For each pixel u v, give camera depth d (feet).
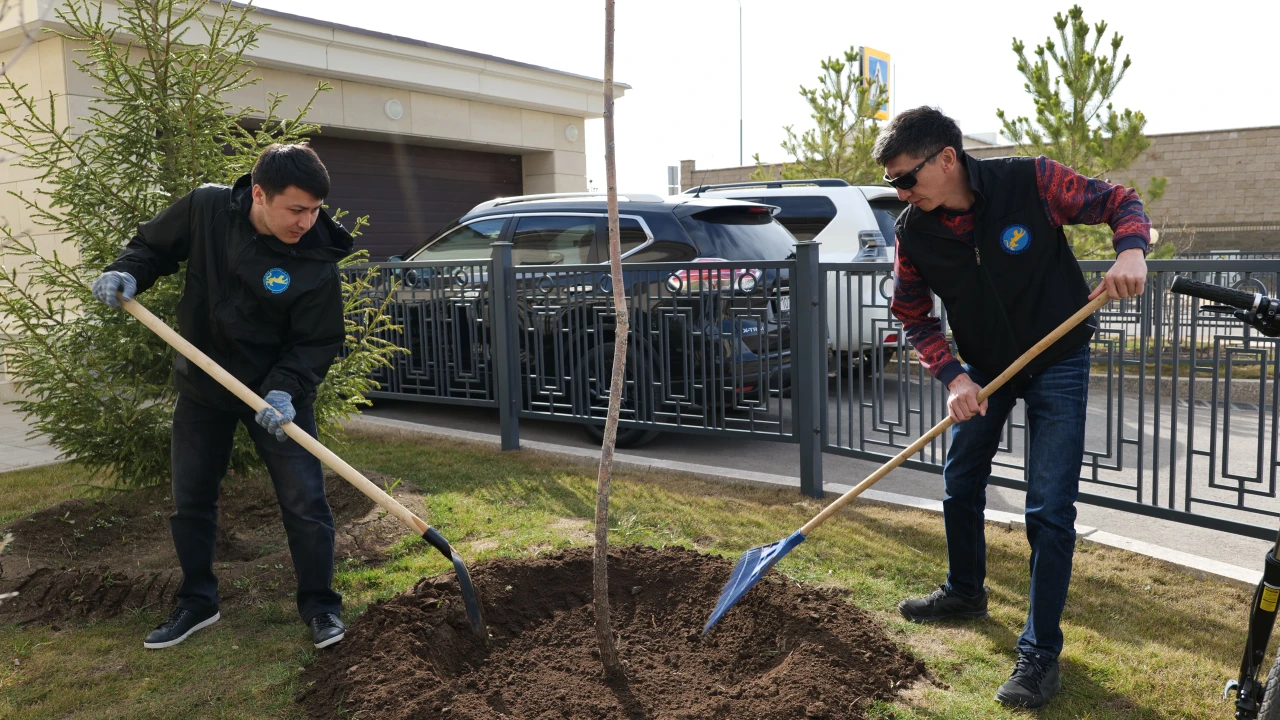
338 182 35.42
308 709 8.68
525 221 23.59
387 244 37.45
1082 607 11.01
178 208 9.68
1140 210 8.48
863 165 46.19
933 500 15.38
